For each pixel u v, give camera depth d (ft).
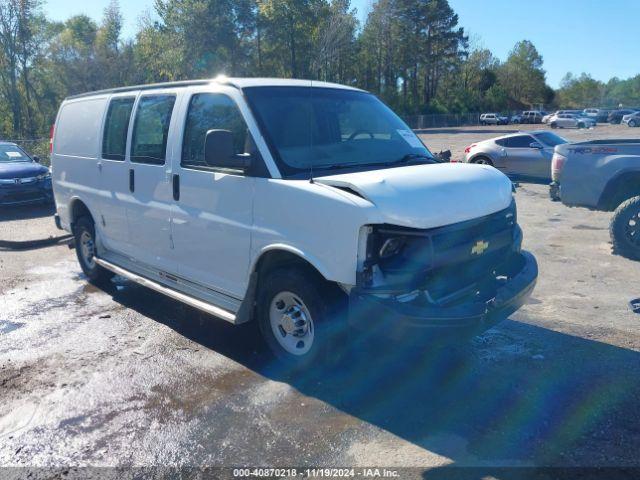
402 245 12.81
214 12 141.69
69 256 29.45
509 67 363.97
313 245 13.32
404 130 17.97
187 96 17.08
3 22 147.54
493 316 13.29
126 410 13.71
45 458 11.93
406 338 12.61
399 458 11.47
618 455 11.29
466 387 14.25
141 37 151.02
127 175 19.35
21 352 17.26
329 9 166.40
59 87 169.37
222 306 16.31
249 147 14.84
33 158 47.73
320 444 12.05
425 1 243.81
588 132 154.40
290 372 15.29
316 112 16.03
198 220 16.37
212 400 14.07
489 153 55.47
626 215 24.97
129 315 20.26
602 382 14.26
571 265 24.81
